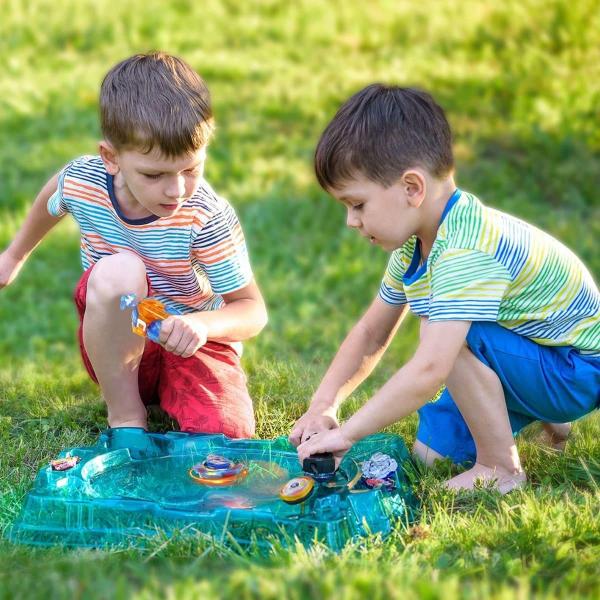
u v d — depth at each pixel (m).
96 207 3.19
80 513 2.61
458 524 2.54
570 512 2.61
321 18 9.94
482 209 2.75
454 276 2.66
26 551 2.47
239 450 3.06
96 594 2.08
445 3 10.12
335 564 2.29
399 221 2.71
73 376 4.00
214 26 9.83
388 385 2.65
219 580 2.14
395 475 2.83
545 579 2.28
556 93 8.06
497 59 8.91
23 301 5.95
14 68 8.73
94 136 7.69
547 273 2.84
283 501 2.60
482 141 7.64
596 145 7.51
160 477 2.90
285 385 3.77
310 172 7.33
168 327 2.83
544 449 3.17
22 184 6.98
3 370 4.46
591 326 2.96
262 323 3.25
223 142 7.65
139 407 3.29
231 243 3.19
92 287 3.01
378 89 2.75
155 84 2.84
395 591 2.05
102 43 9.40
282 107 8.18
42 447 3.25
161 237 3.14
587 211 6.90
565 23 9.05
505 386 2.90
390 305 3.06
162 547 2.42
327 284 6.06
